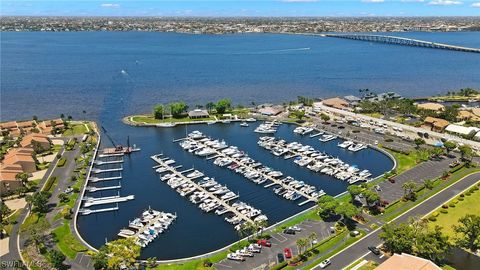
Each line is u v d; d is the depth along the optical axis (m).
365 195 161.62
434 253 124.88
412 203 166.25
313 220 156.25
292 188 188.88
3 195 177.12
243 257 132.75
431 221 151.00
